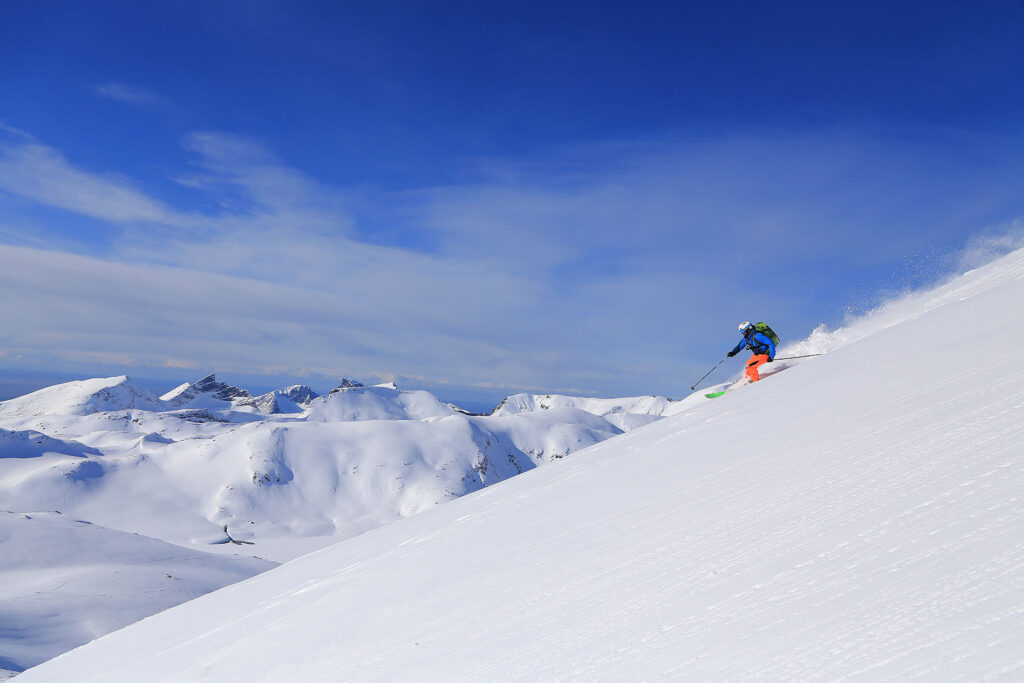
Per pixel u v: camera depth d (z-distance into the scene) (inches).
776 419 275.6
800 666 96.5
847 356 368.2
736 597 131.3
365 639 222.2
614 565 183.6
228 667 277.4
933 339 295.9
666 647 123.1
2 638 3171.8
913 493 141.6
